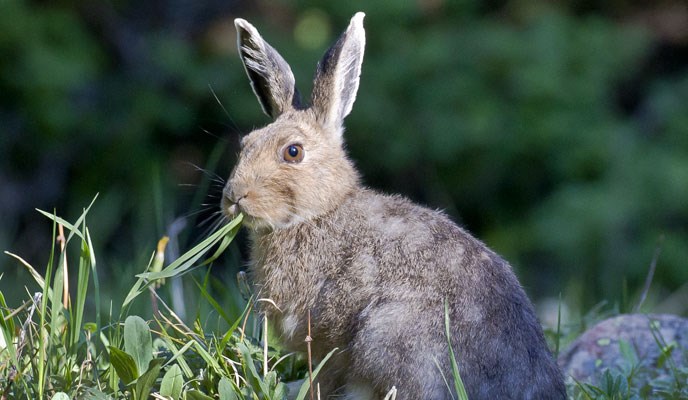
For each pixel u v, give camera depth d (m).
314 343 6.33
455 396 5.74
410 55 15.26
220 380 5.54
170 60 15.55
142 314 8.19
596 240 14.63
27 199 15.73
